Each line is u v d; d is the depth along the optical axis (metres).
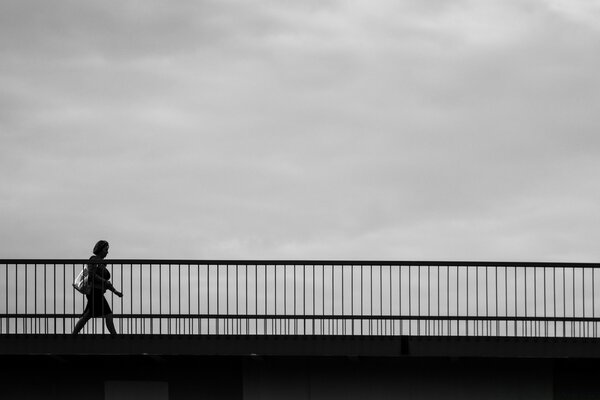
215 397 26.64
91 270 27.14
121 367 26.88
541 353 26.25
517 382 26.52
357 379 26.53
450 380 26.50
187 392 26.70
